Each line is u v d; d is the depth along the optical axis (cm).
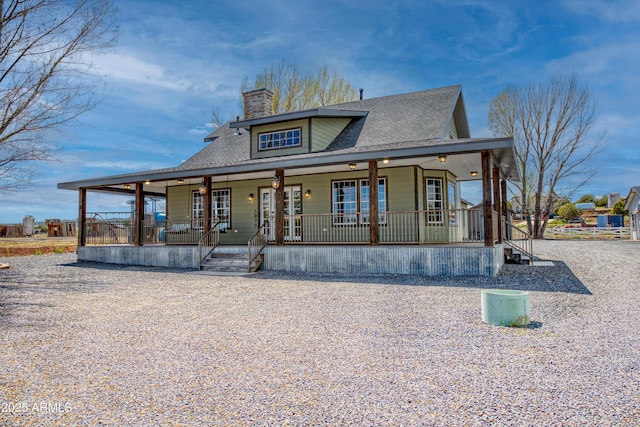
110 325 540
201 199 1537
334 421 267
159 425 265
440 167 1249
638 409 279
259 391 318
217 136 1866
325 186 1321
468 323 527
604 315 562
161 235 1877
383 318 561
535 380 333
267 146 1445
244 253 1218
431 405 289
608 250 1562
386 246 1034
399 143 1200
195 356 407
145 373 361
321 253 1092
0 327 533
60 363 390
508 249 1170
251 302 694
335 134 1445
